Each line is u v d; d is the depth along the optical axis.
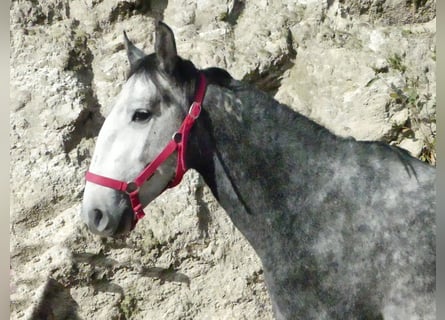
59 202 4.71
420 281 3.58
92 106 4.79
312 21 4.88
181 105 3.64
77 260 4.67
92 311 4.69
